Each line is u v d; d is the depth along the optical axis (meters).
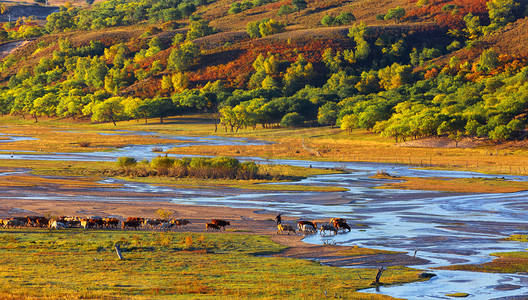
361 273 73.38
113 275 68.06
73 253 83.75
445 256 86.31
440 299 60.12
